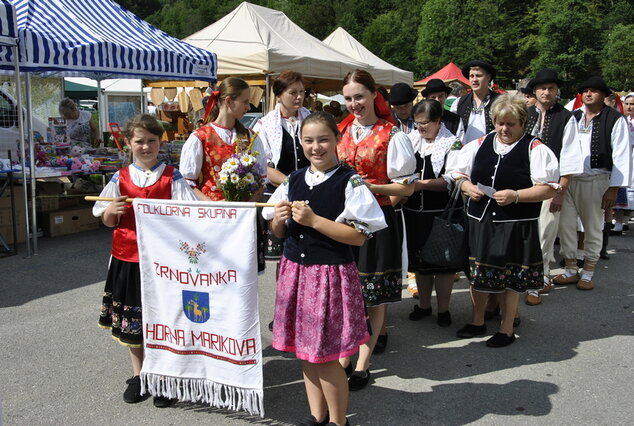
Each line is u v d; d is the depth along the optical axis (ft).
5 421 9.78
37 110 40.32
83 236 24.29
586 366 12.10
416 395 10.85
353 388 11.01
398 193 11.07
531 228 12.61
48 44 20.63
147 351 9.96
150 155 10.18
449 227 12.76
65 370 11.80
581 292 17.47
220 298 9.25
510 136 12.37
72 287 17.38
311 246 8.66
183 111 37.99
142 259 9.68
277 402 10.51
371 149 11.14
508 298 13.03
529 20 150.10
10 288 17.21
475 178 12.83
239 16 36.29
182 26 241.96
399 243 11.73
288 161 13.29
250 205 8.87
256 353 9.14
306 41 39.29
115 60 23.27
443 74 58.75
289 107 13.07
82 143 31.24
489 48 144.36
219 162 11.34
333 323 8.55
